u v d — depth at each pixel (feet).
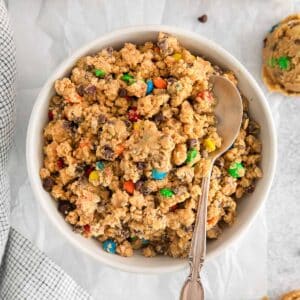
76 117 1.98
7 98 2.14
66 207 2.04
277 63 2.27
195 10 2.34
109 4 2.31
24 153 2.31
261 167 2.10
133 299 2.35
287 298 2.35
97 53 2.07
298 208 2.39
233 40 2.35
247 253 2.37
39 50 2.32
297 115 2.37
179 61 2.00
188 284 2.01
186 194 1.98
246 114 2.12
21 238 2.21
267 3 2.34
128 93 1.98
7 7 2.31
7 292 2.20
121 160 1.96
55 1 2.31
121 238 2.07
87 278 2.34
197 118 1.97
